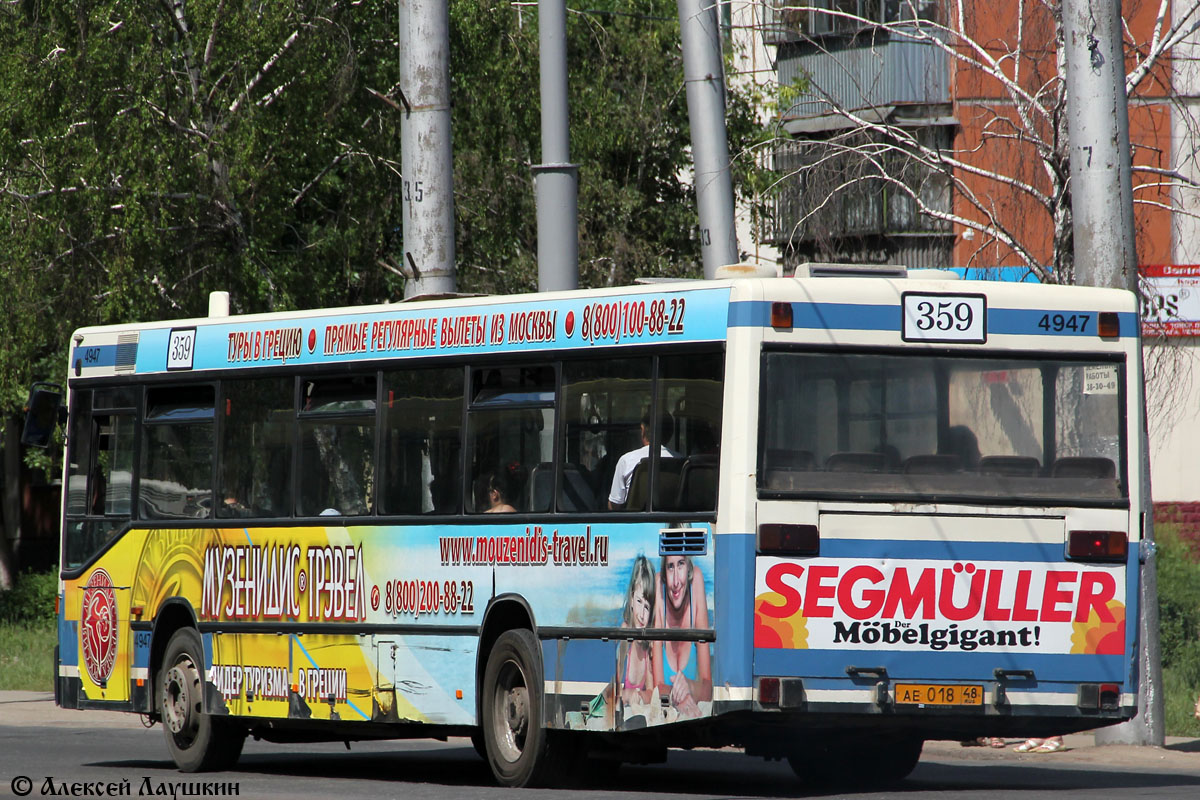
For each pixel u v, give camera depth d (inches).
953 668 1358.3
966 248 3366.1
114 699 1924.2
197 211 3282.5
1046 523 1387.8
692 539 1360.7
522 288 3858.3
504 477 1533.0
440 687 1576.0
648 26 4099.4
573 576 1457.9
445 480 1585.9
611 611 1423.5
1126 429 1422.2
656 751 1535.4
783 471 1339.8
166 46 3297.2
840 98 3821.4
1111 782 1610.5
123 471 1940.2
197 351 1859.0
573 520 1460.4
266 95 3373.5
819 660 1332.4
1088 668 1389.0
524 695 1499.8
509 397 1536.7
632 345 1432.1
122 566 1924.2
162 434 1894.7
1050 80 2333.9
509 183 3796.8
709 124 2160.4
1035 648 1378.0
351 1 3422.7
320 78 3292.3
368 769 1857.8
